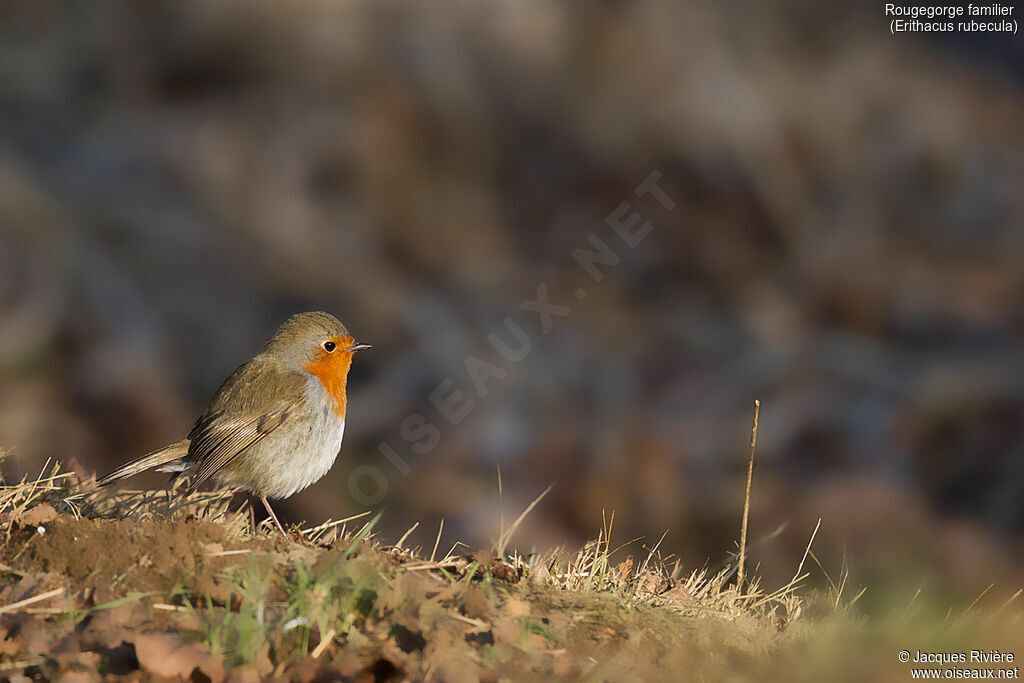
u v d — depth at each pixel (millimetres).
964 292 16156
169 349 13852
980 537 12000
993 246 16906
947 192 17547
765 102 16703
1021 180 17766
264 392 7707
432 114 16094
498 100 16406
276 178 15383
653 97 16406
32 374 12883
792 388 14477
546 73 16375
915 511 12516
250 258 14906
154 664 4852
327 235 15234
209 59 15945
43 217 14078
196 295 14430
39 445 11906
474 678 5047
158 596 5348
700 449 13586
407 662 5094
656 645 5770
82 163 14984
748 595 7055
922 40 19250
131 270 14336
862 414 14000
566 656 5445
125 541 5738
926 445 13609
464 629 5516
